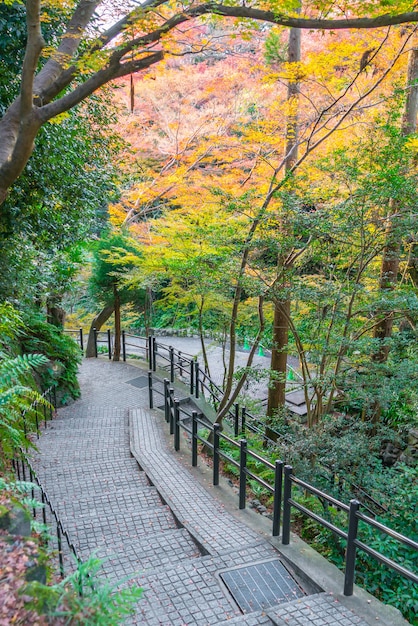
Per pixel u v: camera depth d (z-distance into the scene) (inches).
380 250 265.3
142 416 321.1
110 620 78.1
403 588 159.2
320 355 272.7
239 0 201.3
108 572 143.3
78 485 210.8
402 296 246.1
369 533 183.0
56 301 496.7
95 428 304.5
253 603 129.6
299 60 329.4
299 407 412.8
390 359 296.4
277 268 273.4
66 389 372.5
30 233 311.4
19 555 85.4
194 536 162.4
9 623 71.1
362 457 218.1
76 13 205.6
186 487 207.5
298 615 120.6
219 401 368.8
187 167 428.5
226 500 195.9
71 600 79.4
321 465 226.4
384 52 291.6
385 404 249.6
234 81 470.0
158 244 396.8
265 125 319.6
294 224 256.7
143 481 217.3
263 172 339.3
